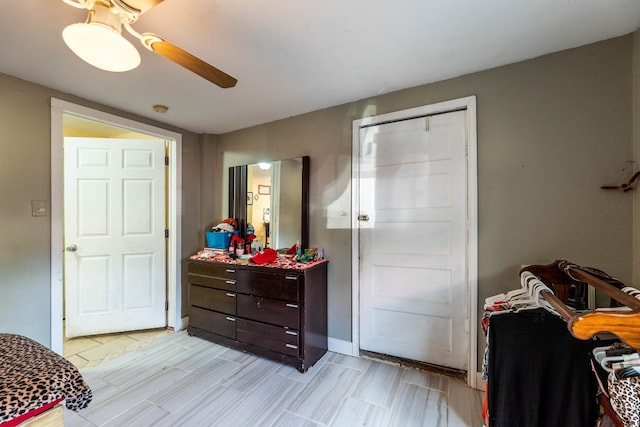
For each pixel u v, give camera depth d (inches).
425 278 85.6
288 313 88.8
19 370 39.2
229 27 57.6
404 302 88.7
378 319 92.9
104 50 44.0
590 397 42.4
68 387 39.4
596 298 62.4
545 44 65.2
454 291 81.6
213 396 74.9
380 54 68.2
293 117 109.0
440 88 82.5
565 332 47.8
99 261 111.6
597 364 40.2
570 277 61.0
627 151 62.4
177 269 119.7
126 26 44.8
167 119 111.7
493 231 75.7
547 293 46.6
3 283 75.6
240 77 79.1
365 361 92.7
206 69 52.5
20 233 78.3
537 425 45.3
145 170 117.1
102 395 75.1
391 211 90.5
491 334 50.8
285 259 100.8
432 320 84.7
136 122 106.2
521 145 72.6
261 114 107.2
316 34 60.1
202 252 118.6
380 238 92.4
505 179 74.3
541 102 70.4
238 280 98.3
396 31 59.2
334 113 100.3
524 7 52.6
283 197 110.2
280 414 68.2
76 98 89.6
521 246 72.6
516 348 47.2
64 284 115.0
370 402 72.4
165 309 119.6
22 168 78.7
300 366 86.5
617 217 63.3
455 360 81.7
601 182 64.7
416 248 86.8
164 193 119.4
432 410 69.1
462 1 50.8
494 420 49.0
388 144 91.0
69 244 108.7
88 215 110.7
